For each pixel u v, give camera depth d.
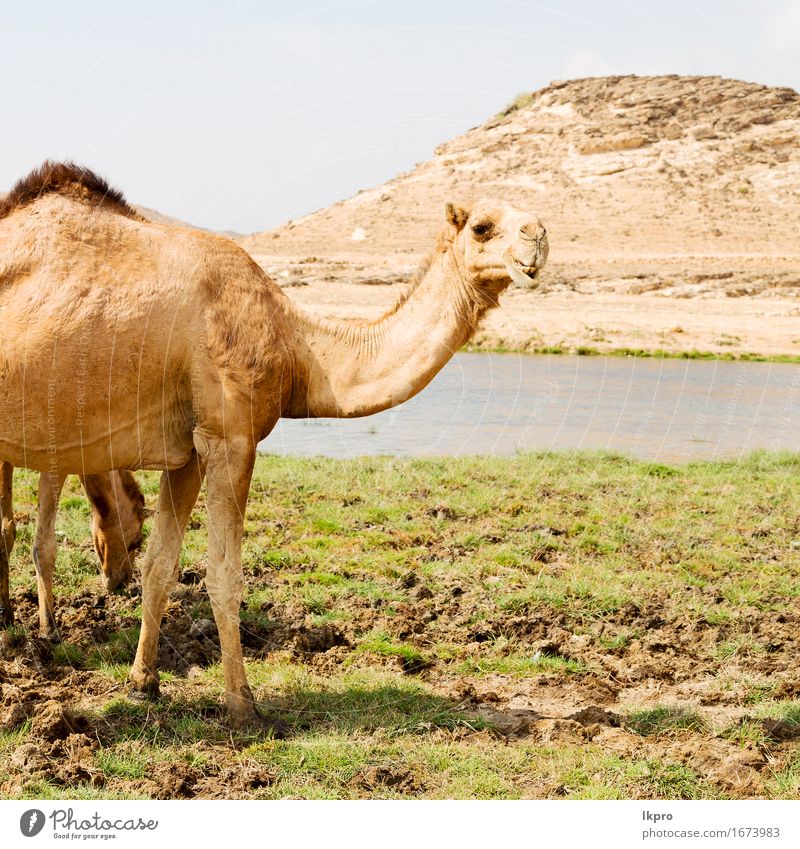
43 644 6.39
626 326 29.39
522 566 8.49
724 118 56.78
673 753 5.39
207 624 6.77
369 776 4.99
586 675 6.41
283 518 9.69
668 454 14.46
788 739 5.66
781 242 44.47
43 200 5.11
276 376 5.34
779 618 7.55
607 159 52.19
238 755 5.17
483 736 5.50
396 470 12.00
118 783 4.89
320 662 6.41
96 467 5.29
